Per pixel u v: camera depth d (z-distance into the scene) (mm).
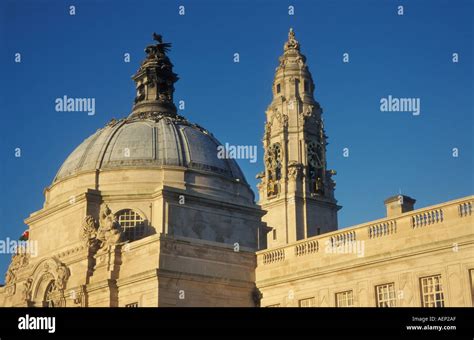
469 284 47062
